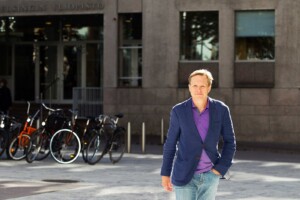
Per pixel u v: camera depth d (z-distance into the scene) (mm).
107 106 27266
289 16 25703
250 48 26156
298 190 13008
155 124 26734
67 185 13242
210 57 26438
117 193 12195
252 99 25953
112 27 27219
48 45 32094
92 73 31547
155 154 20672
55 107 30500
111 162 17953
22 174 15133
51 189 12609
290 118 25703
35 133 17656
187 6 26438
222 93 26141
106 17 27219
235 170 16703
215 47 26391
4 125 18078
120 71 27469
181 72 26562
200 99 6352
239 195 12188
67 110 18328
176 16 26547
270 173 16172
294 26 25703
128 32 27453
